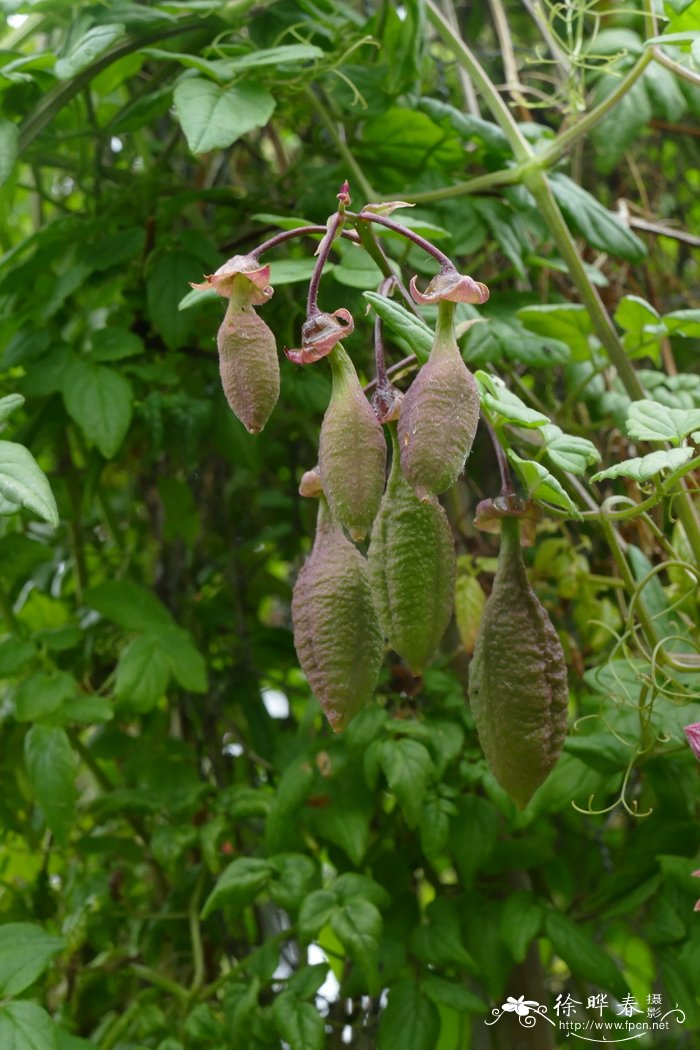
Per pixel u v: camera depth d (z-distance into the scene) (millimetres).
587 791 494
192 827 544
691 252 742
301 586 409
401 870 549
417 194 546
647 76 572
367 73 557
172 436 587
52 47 581
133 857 577
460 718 533
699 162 738
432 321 525
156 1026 525
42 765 524
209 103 496
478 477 599
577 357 544
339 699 403
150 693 537
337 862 554
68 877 600
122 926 600
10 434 568
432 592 406
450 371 389
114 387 537
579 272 521
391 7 550
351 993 516
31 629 644
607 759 487
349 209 561
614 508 583
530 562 591
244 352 400
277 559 706
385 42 556
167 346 564
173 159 659
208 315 575
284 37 559
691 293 744
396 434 410
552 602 572
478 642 420
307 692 672
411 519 406
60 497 631
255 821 614
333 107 576
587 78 588
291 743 599
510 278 607
